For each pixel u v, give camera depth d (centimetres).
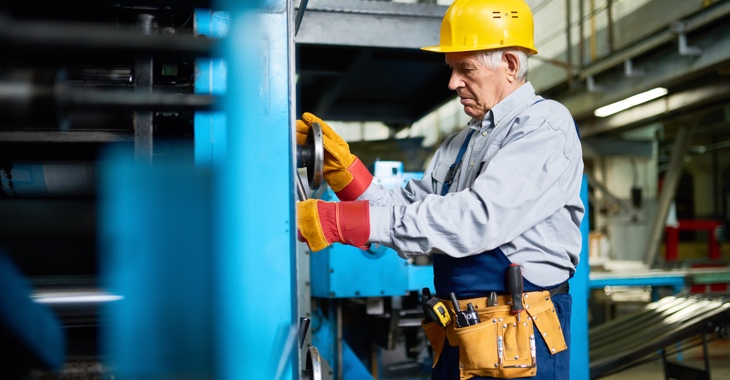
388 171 252
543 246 135
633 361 305
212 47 59
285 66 102
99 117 100
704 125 784
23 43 50
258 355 96
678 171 702
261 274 98
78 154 112
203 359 74
